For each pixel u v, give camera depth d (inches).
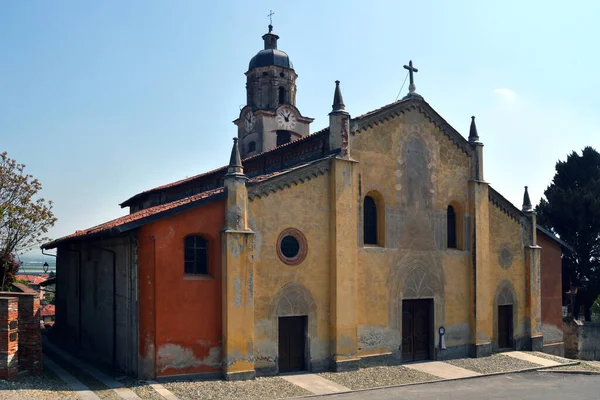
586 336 1184.2
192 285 702.5
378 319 853.8
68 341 1029.2
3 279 1049.5
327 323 799.1
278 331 761.0
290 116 1315.2
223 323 711.1
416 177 926.4
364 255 848.3
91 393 629.6
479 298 970.7
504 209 1054.4
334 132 829.2
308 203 794.8
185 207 698.2
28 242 1075.3
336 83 847.1
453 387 751.7
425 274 921.5
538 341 1077.1
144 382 664.4
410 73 947.3
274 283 756.0
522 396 709.3
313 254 794.2
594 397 711.7
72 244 1031.6
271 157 1001.5
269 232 757.3
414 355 907.4
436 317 927.7
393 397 676.7
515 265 1064.8
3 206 1026.1
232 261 711.7
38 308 718.5
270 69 1321.4
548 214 1667.1
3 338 645.9
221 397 628.7
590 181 1729.8
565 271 1630.2
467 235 986.1
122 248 759.1
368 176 863.7
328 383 722.2
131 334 710.5
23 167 1067.3
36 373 705.0
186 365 690.8
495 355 982.4
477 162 1002.7
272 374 745.6
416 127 933.8
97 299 865.5
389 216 885.2
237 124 1385.3
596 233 1603.1
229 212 724.0
